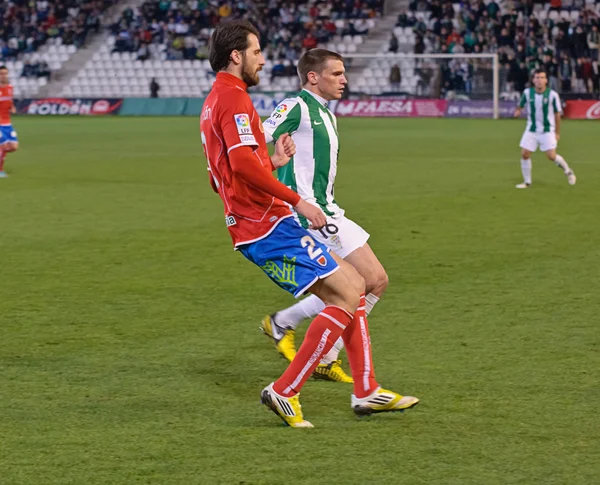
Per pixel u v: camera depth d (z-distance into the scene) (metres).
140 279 19.27
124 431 10.58
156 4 98.19
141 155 49.38
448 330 15.09
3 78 38.72
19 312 16.50
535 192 33.50
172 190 34.75
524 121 77.12
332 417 11.12
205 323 15.77
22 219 27.66
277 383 10.66
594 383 12.26
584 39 83.69
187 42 96.75
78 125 75.06
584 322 15.51
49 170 42.06
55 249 22.78
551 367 13.00
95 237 24.50
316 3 95.50
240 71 10.65
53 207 30.19
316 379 12.77
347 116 86.75
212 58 10.65
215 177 10.92
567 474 9.23
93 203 31.14
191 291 18.17
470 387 12.16
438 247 22.72
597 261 20.81
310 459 9.69
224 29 10.55
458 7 89.81
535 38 84.38
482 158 46.94
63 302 17.27
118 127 72.38
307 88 12.98
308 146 12.87
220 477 9.20
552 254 21.67
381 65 86.44
